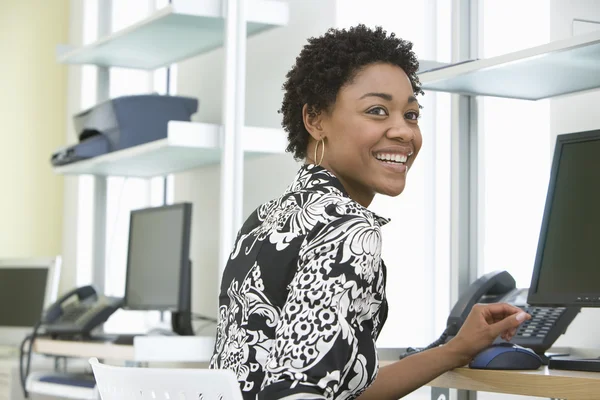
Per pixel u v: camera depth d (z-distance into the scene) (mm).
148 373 1262
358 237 1301
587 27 2697
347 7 3498
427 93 3471
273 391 1228
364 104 1502
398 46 1562
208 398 1204
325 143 1558
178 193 4559
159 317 4734
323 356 1242
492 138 2955
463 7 2744
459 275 2691
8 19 5535
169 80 4965
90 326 3939
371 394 1569
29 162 5520
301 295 1281
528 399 2672
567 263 2041
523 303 2291
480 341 1664
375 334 1413
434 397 2717
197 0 3270
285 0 3795
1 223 5426
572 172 2078
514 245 2855
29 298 4793
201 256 4273
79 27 5484
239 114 3250
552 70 2305
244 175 4008
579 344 2549
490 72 2336
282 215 1402
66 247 5441
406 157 1552
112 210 5129
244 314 1369
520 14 2951
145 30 3678
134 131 3875
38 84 5582
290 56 3742
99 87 4555
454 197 2717
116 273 5016
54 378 3865
